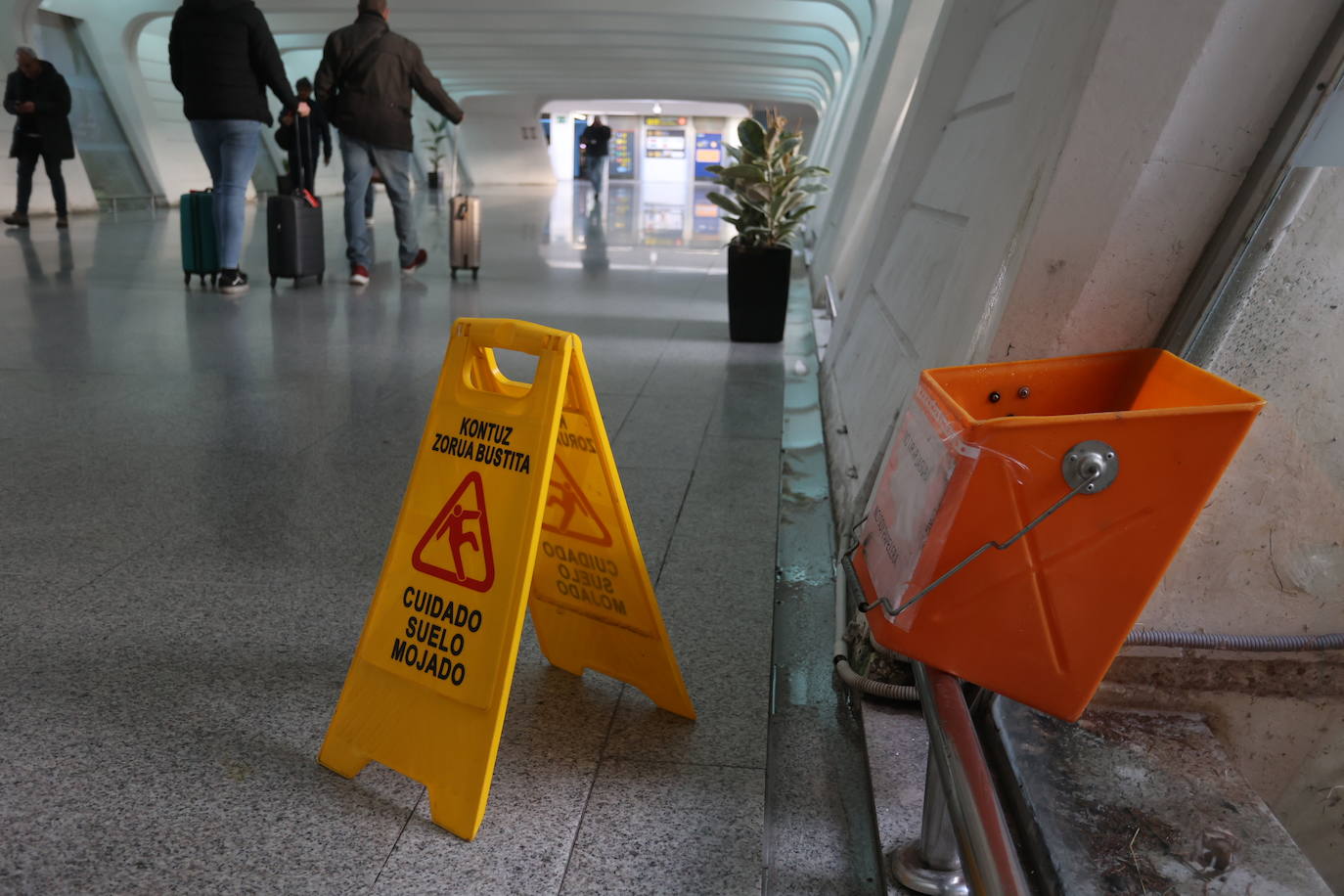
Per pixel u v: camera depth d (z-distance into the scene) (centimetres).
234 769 188
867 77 1075
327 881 161
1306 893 157
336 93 782
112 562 275
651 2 1455
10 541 286
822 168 601
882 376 319
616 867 167
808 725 211
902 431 171
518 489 175
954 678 151
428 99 808
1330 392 186
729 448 397
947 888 157
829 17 1458
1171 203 184
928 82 431
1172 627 206
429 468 189
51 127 1137
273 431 398
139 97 1630
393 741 183
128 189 1620
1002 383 171
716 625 252
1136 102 177
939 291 276
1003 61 309
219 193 714
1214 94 174
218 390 457
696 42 1902
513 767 193
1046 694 149
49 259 889
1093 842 165
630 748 200
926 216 350
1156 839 167
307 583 267
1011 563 143
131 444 376
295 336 582
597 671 224
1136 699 207
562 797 184
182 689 214
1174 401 159
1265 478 196
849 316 467
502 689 171
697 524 317
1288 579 202
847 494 300
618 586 206
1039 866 165
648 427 423
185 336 573
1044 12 254
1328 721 208
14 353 513
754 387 497
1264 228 178
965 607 147
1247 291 183
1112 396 171
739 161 610
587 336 615
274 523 306
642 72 2577
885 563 159
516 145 3472
